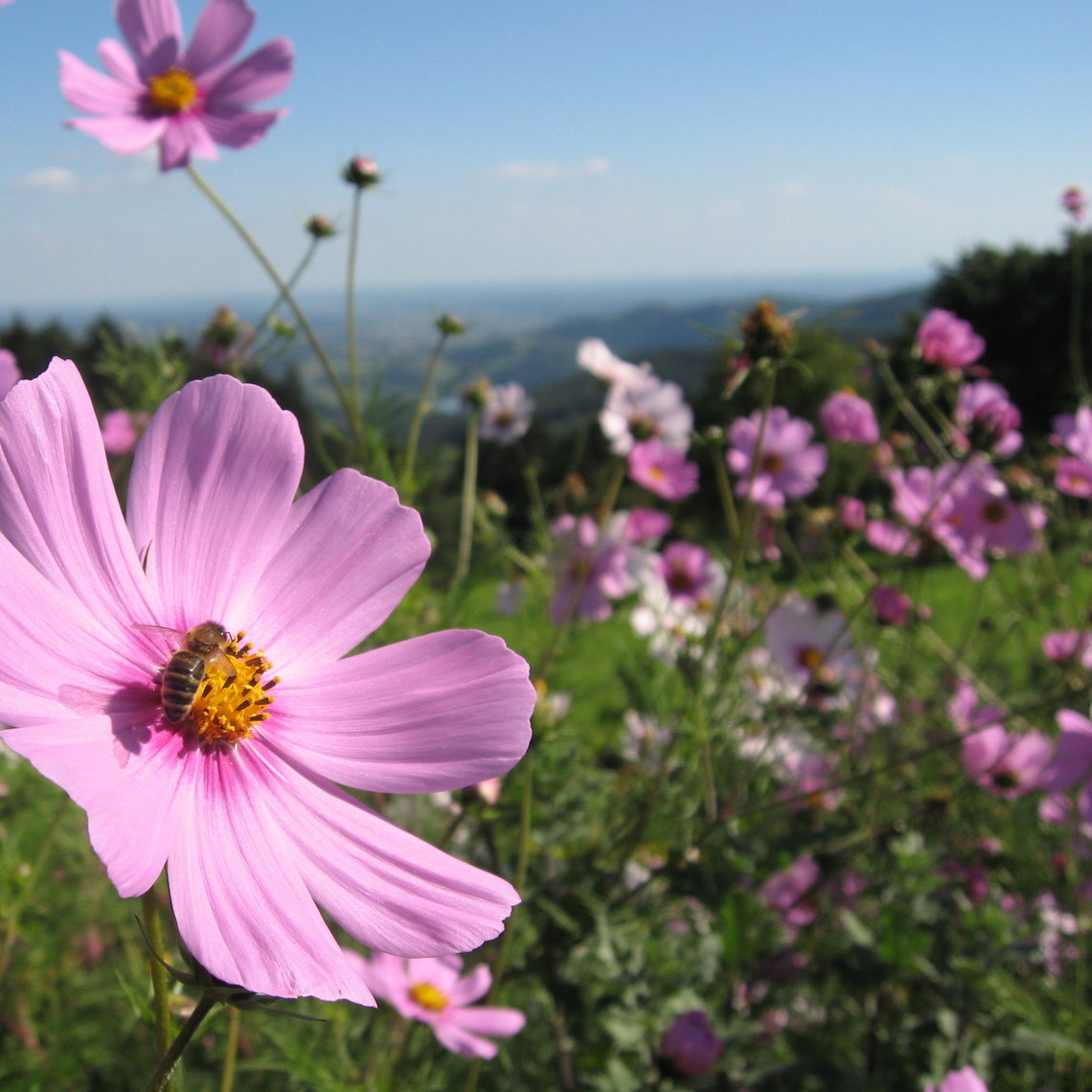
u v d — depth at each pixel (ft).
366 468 1.30
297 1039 1.13
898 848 1.41
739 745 1.44
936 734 1.81
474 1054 1.08
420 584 1.37
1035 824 1.73
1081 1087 1.28
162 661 0.58
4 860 1.07
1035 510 1.74
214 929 0.46
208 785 0.55
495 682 0.61
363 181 1.33
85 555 0.54
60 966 1.44
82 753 0.49
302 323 1.30
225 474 0.62
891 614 1.69
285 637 0.63
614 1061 1.16
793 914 1.61
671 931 1.46
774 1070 1.19
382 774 0.60
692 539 1.98
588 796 1.34
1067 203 2.53
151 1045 1.43
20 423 0.51
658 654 1.56
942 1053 1.28
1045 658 1.94
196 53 1.34
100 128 1.24
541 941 1.25
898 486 1.72
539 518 1.76
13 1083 1.16
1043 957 1.40
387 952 0.51
